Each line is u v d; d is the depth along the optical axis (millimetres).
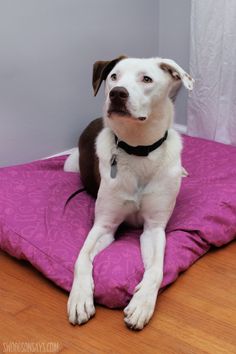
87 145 2557
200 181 2674
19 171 2738
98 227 2094
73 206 2430
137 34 3537
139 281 1888
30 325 1765
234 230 2311
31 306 1874
